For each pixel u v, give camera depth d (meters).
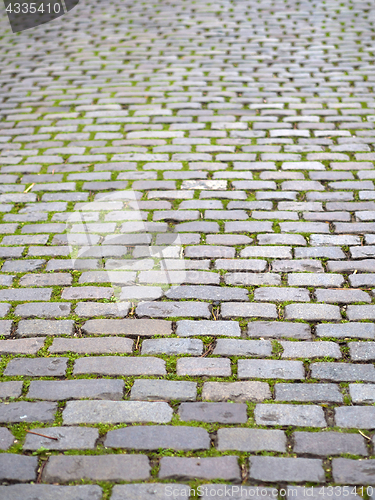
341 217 3.58
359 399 2.29
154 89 5.80
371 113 5.07
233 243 3.35
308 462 2.03
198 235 3.44
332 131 4.75
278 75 6.02
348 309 2.80
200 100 5.48
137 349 2.59
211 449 2.09
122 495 1.92
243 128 4.88
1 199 3.95
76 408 2.29
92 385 2.39
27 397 2.35
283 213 3.65
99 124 5.09
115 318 2.79
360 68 6.11
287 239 3.38
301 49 6.73
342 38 7.03
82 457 2.07
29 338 2.68
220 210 3.70
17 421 2.23
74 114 5.32
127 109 5.37
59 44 7.38
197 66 6.36
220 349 2.58
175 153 4.50
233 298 2.90
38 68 6.57
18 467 2.04
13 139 4.88
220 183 4.03
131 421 2.22
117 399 2.32
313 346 2.58
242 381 2.40
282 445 2.10
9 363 2.53
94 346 2.62
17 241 3.46
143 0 9.24
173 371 2.46
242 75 6.05
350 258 3.19
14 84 6.14
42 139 4.85
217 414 2.24
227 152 4.48
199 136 4.77
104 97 5.67
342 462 2.03
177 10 8.55
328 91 5.58
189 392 2.35
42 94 5.84
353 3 8.47
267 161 4.32
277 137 4.69
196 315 2.79
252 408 2.26
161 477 1.98
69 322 2.77
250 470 2.00
